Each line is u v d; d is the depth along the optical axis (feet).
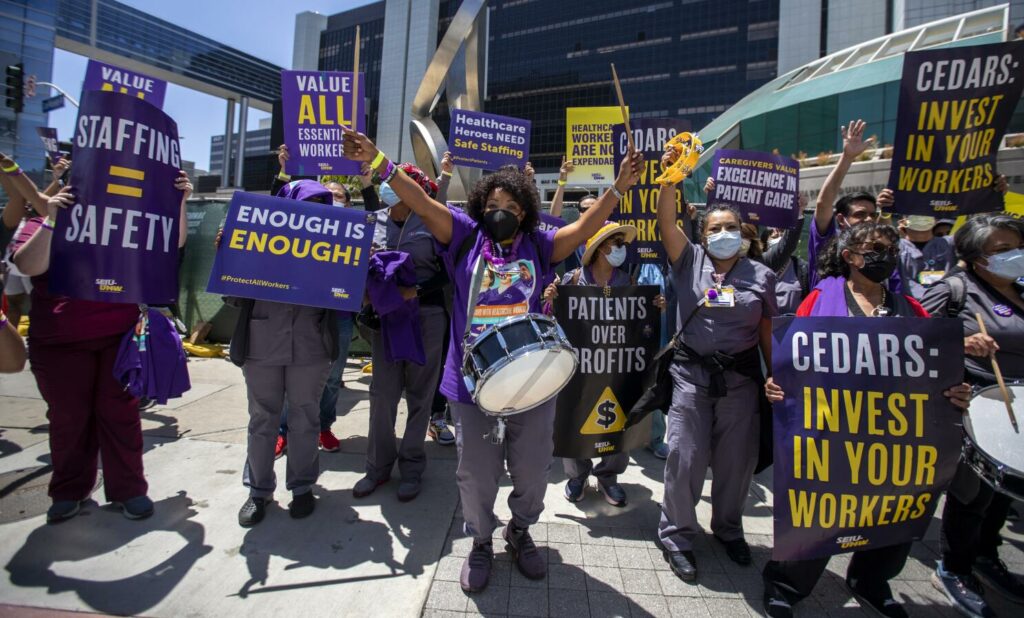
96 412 9.89
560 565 9.13
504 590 8.37
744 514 11.29
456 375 8.23
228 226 9.66
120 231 8.92
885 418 7.68
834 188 11.69
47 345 9.50
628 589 8.53
